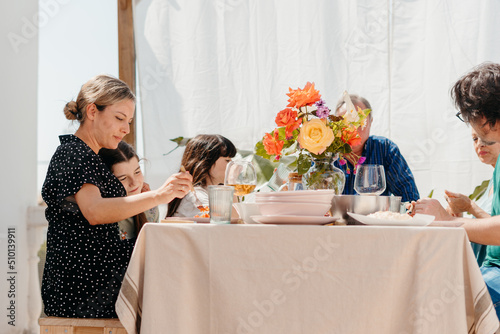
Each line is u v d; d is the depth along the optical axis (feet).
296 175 6.13
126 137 10.55
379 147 9.27
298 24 10.50
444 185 10.32
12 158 9.19
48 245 6.10
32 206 9.40
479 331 4.50
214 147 8.44
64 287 5.78
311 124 5.40
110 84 6.55
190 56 10.56
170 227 4.65
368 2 10.40
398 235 4.52
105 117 6.47
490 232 5.42
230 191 4.98
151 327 4.54
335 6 10.45
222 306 4.58
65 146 6.14
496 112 6.07
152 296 4.58
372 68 10.43
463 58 10.30
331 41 10.45
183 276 4.61
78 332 5.54
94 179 5.96
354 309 4.51
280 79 10.52
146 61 10.55
